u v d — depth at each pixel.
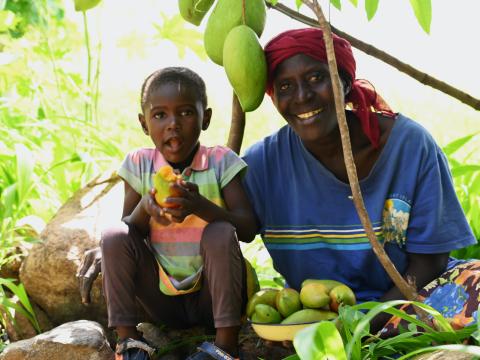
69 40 5.95
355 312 2.47
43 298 3.35
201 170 2.83
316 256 2.99
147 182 2.87
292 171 3.00
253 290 2.90
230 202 2.82
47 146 5.09
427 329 2.44
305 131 2.79
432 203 2.86
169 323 3.04
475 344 2.53
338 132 2.85
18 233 3.89
